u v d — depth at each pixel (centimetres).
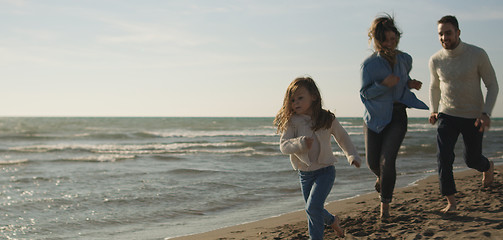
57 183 955
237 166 1330
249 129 5241
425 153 1759
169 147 2294
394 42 365
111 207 702
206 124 7175
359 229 386
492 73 398
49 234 541
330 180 306
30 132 4003
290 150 295
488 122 384
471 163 457
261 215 624
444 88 422
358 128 5322
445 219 383
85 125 6259
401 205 487
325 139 308
